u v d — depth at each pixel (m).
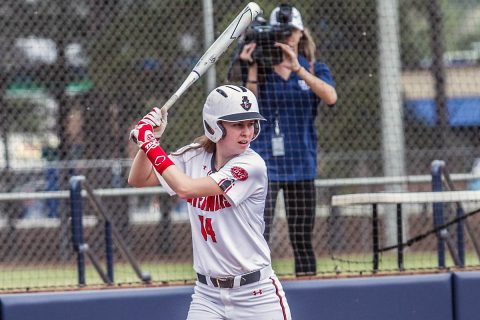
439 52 40.34
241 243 14.73
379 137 35.12
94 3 33.03
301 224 22.55
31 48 33.41
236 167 14.41
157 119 14.96
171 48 31.92
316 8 31.03
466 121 40.19
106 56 32.47
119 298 20.48
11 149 33.84
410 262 30.27
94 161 31.33
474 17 45.69
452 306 21.59
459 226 24.83
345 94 33.59
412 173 38.62
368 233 31.19
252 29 22.31
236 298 14.81
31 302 20.17
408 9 41.75
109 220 23.83
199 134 31.59
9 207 32.59
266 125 22.45
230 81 23.14
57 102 32.72
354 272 22.22
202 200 14.61
